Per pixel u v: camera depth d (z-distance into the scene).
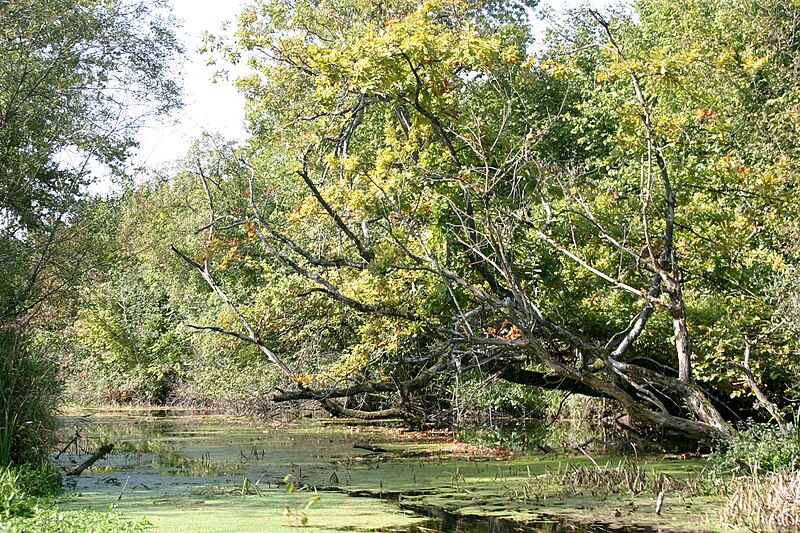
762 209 17.36
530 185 15.11
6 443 11.73
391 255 14.55
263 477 14.09
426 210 14.94
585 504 11.16
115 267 19.69
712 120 15.18
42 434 12.95
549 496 11.79
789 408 14.32
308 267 19.03
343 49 14.41
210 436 22.14
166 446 19.53
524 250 15.05
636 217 15.18
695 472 13.75
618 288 15.81
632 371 13.04
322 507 10.95
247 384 27.41
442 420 24.14
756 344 15.08
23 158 16.83
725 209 16.78
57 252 16.50
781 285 15.02
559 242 15.28
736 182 15.52
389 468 15.10
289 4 24.52
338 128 19.44
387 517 10.30
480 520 10.16
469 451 17.88
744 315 15.69
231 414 30.42
